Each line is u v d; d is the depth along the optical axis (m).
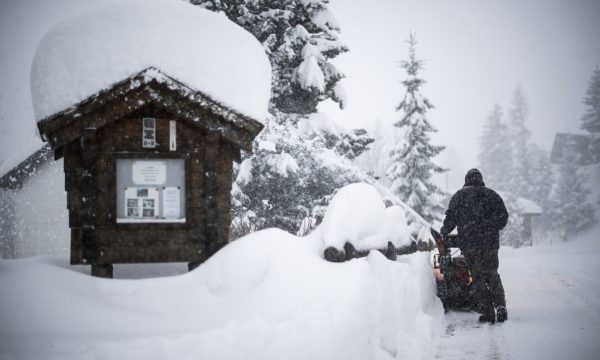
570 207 62.16
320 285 4.62
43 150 14.57
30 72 5.73
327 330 4.00
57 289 4.55
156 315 4.47
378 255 5.58
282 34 17.27
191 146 5.70
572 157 66.94
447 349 6.05
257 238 5.35
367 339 4.52
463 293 8.77
